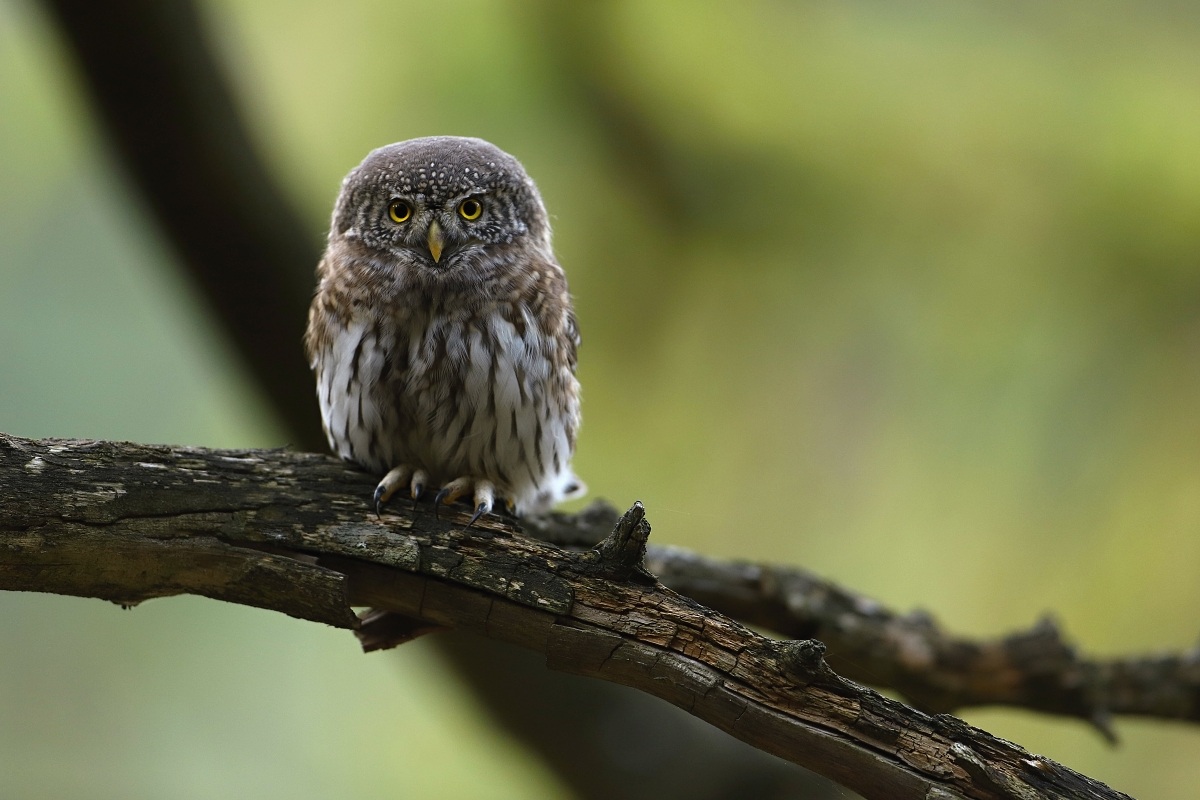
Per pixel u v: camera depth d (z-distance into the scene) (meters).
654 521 12.59
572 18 11.04
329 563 6.60
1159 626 11.80
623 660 6.21
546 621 6.32
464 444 8.77
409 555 6.49
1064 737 12.83
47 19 8.84
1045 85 11.68
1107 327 11.76
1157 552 11.77
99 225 13.62
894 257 11.88
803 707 6.00
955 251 11.83
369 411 8.72
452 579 6.47
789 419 12.37
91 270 13.81
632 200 11.58
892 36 11.79
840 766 5.95
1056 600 12.06
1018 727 12.92
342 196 9.24
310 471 6.87
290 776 14.02
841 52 11.73
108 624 14.48
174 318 13.55
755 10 11.57
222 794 13.79
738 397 12.33
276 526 6.58
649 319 11.94
